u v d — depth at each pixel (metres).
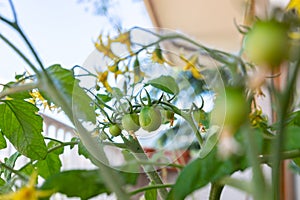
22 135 0.41
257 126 0.31
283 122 0.18
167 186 0.28
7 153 0.79
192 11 1.85
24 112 0.40
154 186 0.28
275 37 0.15
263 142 0.24
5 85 0.38
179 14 1.89
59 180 0.24
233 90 0.20
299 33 0.16
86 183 0.24
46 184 0.24
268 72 0.16
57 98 0.26
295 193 1.30
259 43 0.16
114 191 0.24
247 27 0.18
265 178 0.19
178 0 1.78
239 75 0.20
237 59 0.21
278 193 0.19
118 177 0.25
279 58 0.16
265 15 0.17
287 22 0.16
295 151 0.26
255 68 0.20
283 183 1.27
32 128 0.41
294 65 0.17
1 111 0.41
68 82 0.28
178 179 0.25
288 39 0.16
